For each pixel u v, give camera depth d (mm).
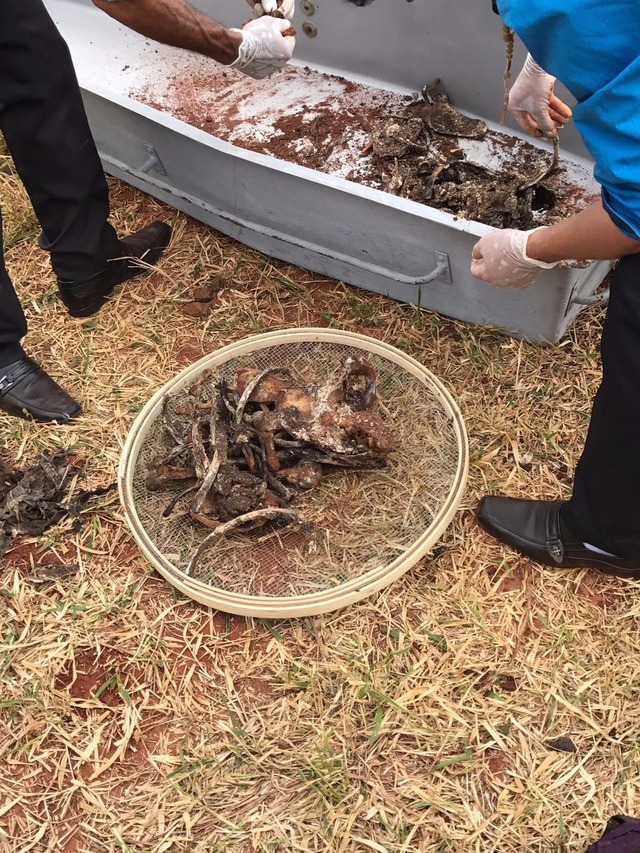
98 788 1562
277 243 2404
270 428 1838
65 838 1515
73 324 2414
